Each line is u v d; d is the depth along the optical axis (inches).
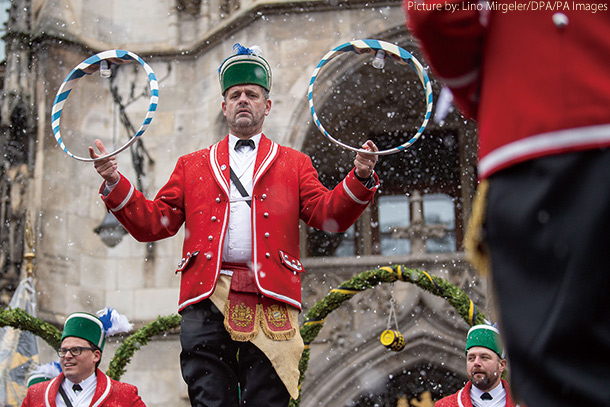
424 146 641.6
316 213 149.7
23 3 603.5
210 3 605.3
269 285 143.7
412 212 611.8
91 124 591.5
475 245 61.8
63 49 595.2
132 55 151.7
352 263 567.2
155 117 591.8
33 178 575.2
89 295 569.3
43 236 563.8
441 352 553.6
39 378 273.9
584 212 53.2
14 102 584.1
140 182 581.6
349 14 569.3
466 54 62.7
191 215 151.2
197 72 596.7
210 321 144.8
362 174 144.6
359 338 555.5
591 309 51.6
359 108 628.7
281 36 571.8
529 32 59.2
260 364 144.4
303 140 561.6
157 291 572.7
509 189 56.7
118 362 265.7
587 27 57.7
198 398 142.3
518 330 53.6
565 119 56.1
